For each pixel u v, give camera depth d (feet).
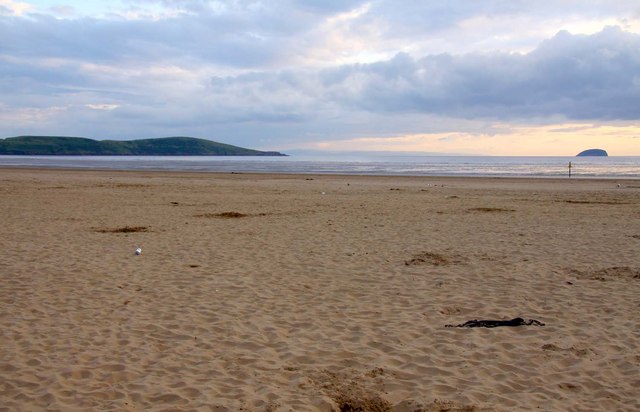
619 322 22.53
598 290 27.43
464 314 23.73
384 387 16.65
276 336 20.97
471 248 38.88
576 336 20.99
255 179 132.26
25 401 15.55
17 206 63.31
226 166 249.34
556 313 23.81
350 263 33.78
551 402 15.71
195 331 21.43
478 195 88.53
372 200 77.36
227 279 29.53
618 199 81.97
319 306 24.79
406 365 18.30
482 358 18.90
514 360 18.75
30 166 216.13
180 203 70.44
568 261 34.32
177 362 18.40
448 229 48.21
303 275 30.60
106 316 23.11
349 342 20.38
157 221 52.60
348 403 15.60
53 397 15.72
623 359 18.71
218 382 16.88
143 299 25.64
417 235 44.78
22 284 28.02
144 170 181.78
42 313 23.40
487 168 237.86
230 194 86.28
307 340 20.58
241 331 21.47
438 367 18.11
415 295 26.61
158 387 16.44
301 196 83.76
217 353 19.26
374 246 39.65
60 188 92.79
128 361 18.38
